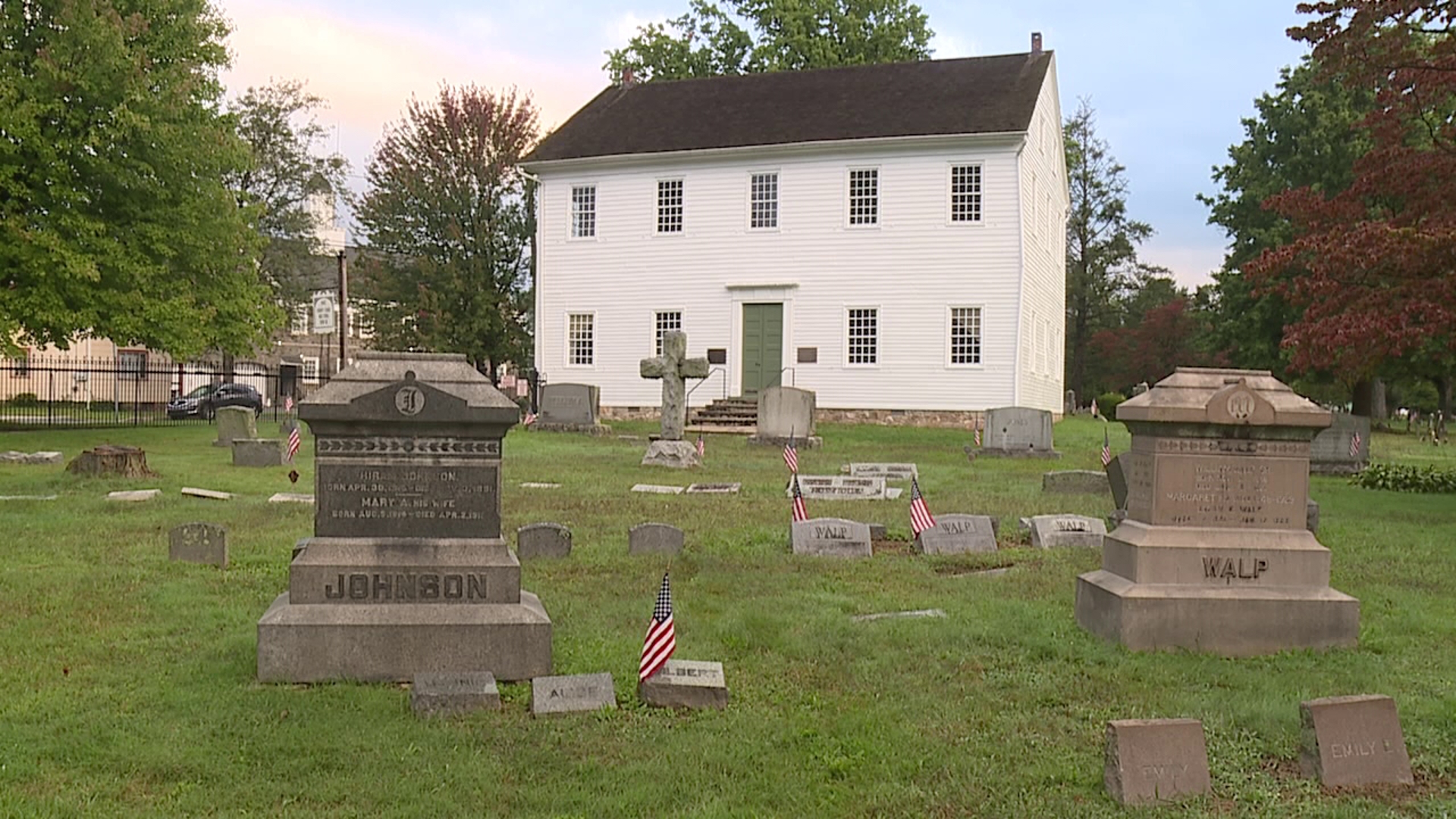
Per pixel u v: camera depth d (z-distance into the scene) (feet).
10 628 25.32
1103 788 16.79
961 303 111.24
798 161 116.47
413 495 22.26
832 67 139.44
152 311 87.20
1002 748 18.42
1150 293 239.71
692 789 16.56
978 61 123.85
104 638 24.57
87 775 16.84
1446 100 69.21
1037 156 119.24
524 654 21.83
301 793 16.26
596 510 47.88
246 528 41.04
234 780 16.69
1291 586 25.35
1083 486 56.03
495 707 19.97
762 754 18.02
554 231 125.59
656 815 15.70
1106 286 228.02
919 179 112.57
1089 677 22.50
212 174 94.58
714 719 19.66
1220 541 25.25
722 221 119.03
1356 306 55.72
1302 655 24.41
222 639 24.56
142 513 44.50
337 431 22.09
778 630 25.88
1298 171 150.71
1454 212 55.77
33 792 16.08
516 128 174.70
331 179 184.34
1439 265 53.72
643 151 120.98
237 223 95.35
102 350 171.12
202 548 33.68
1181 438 25.40
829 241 115.44
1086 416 164.86
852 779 17.06
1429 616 28.43
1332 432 74.54
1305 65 151.64
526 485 58.59
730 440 95.61
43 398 158.10
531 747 18.12
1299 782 17.15
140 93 86.43
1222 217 158.10
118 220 90.02
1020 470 70.18
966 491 56.75
